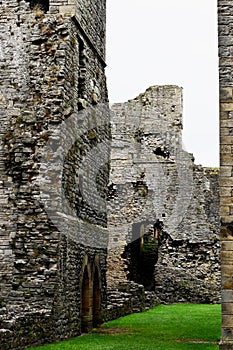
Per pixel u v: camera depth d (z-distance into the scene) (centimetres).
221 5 1577
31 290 1725
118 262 3531
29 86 1877
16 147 1839
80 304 1955
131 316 2586
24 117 1858
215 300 3500
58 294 1742
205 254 3900
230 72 1547
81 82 2077
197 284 3562
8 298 1738
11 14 1927
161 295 3572
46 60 1886
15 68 1894
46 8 1972
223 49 1558
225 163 1516
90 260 2083
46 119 1847
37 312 1597
